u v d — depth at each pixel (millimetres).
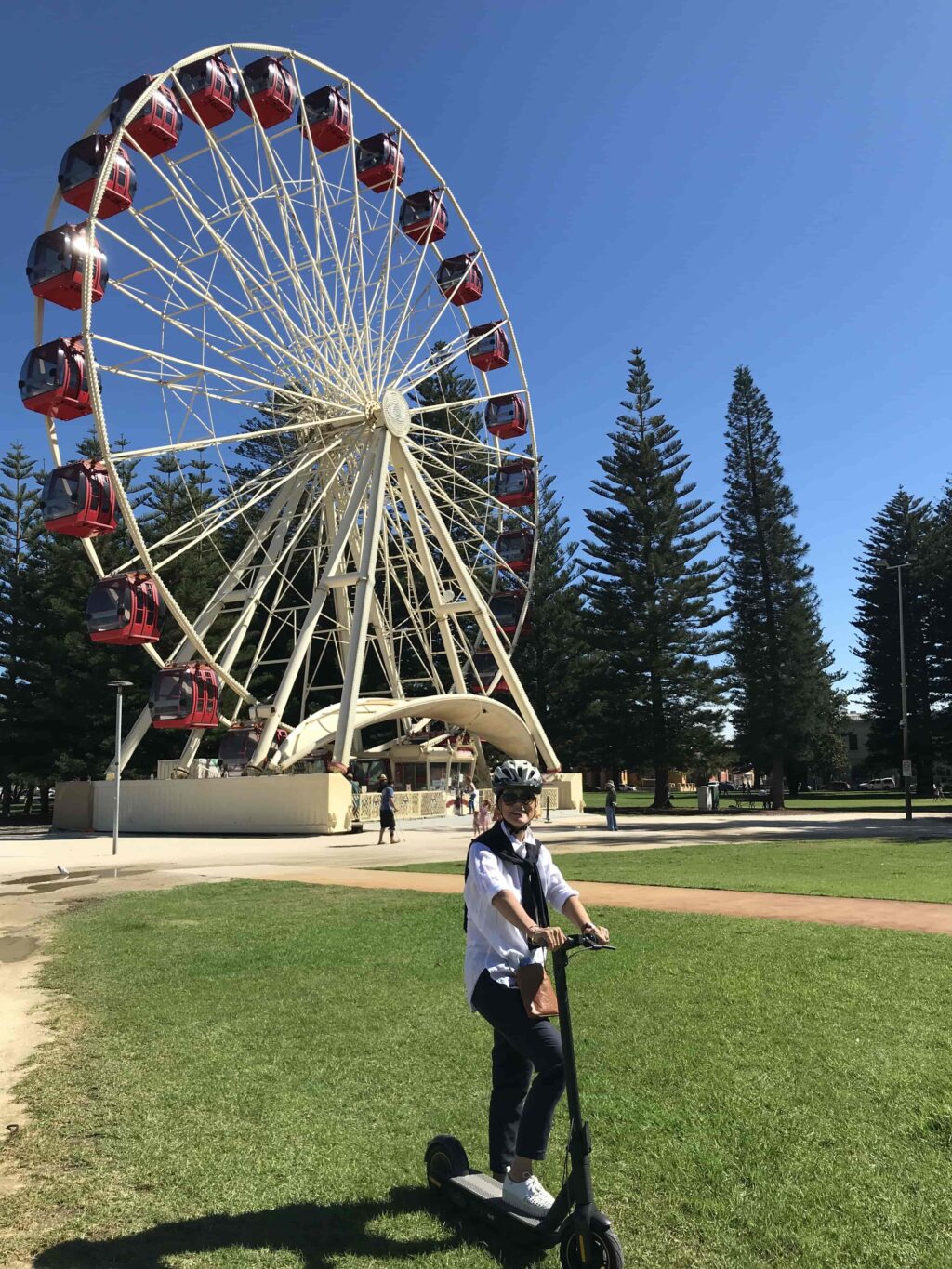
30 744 48844
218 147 27266
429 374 34969
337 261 31328
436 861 19953
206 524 28781
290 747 33594
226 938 9961
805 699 50875
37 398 23922
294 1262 3328
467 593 36094
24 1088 5234
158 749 51000
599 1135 4336
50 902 13797
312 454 32094
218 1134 4496
